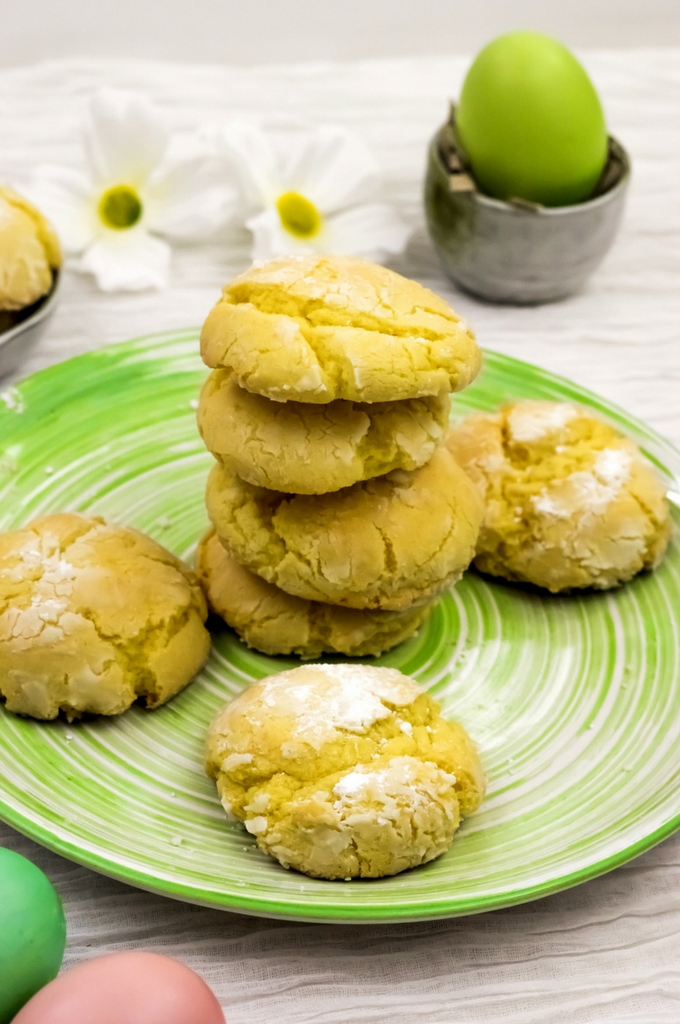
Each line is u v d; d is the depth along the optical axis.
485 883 0.48
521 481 0.56
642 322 0.66
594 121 0.63
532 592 0.56
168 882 0.48
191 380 0.59
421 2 0.82
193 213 0.65
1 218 0.58
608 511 0.55
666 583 0.56
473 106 0.63
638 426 0.59
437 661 0.54
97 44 0.80
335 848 0.48
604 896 0.50
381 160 0.71
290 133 0.71
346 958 0.49
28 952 0.46
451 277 0.66
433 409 0.52
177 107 0.72
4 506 0.56
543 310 0.66
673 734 0.52
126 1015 0.45
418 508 0.53
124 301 0.65
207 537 0.55
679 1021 0.48
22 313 0.60
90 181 0.65
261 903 0.47
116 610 0.52
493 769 0.52
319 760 0.49
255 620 0.53
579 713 0.53
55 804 0.49
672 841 0.51
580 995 0.48
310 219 0.65
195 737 0.52
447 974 0.48
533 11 0.83
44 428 0.57
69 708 0.51
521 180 0.63
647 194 0.71
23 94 0.72
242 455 0.51
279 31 0.81
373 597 0.52
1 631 0.51
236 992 0.48
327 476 0.51
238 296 0.52
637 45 0.85
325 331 0.50
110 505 0.57
